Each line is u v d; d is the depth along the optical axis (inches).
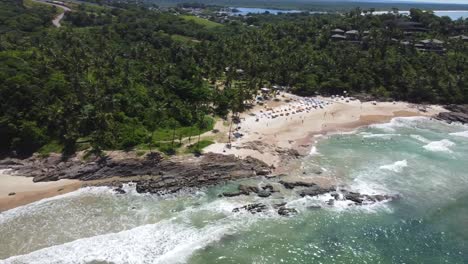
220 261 2657.5
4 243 2780.5
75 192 3459.6
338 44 7834.6
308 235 2967.5
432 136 4904.0
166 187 3533.5
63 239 2834.6
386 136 4842.5
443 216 3230.8
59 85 4562.0
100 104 4421.8
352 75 6461.6
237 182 3673.7
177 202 3348.9
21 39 6417.3
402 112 5723.4
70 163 3794.3
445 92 6136.8
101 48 6476.4
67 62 5339.6
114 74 5398.6
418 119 5492.1
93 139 4057.6
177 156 3937.0
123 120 4379.9
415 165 4060.0
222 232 2957.7
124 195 3435.0
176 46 6983.3
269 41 7785.4
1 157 3959.2
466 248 2861.7
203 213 3193.9
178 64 6250.0
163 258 2664.9
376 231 3034.0
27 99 4261.8
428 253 2807.6
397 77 6392.7
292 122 5132.9
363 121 5334.6
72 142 4040.4
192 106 4926.2
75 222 3036.4
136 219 3093.0
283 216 3179.1
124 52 6550.2
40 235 2874.0
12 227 2957.7
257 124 4970.5
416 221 3161.9
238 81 6318.9
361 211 3277.6
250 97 5570.9
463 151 4434.1
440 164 4097.0
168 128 4510.3
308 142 4552.2
